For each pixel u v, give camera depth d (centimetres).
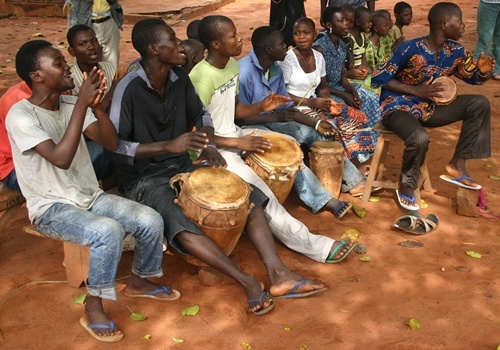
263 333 364
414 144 480
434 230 486
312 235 441
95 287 351
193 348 351
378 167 538
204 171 408
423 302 395
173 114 420
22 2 1477
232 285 411
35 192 364
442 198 543
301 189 501
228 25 443
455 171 508
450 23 486
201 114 436
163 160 420
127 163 396
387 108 513
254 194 416
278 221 437
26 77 353
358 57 670
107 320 359
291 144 479
